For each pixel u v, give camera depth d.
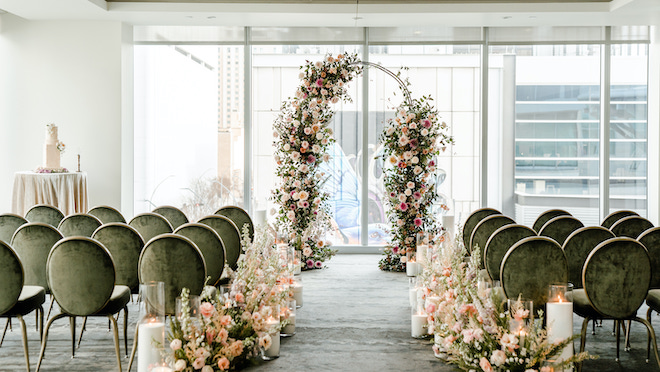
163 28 8.16
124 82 7.80
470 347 3.16
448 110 8.33
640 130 8.26
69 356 4.03
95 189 7.73
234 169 8.43
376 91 8.29
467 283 3.41
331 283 6.35
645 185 8.30
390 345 4.23
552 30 8.14
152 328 3.03
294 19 7.59
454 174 8.42
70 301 3.63
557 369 2.95
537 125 8.34
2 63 7.66
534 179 8.41
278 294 4.05
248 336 3.57
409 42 8.19
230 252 5.10
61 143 7.16
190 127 8.34
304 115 6.80
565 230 4.88
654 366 3.86
